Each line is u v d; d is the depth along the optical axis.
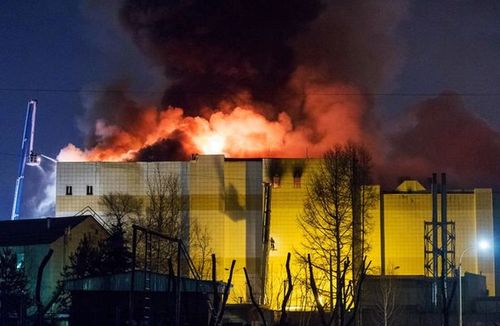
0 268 55.06
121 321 49.72
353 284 51.22
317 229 70.44
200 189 74.12
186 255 39.28
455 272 61.56
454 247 71.00
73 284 50.91
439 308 65.69
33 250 62.56
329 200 70.12
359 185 72.19
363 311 65.94
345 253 70.19
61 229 64.31
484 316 66.00
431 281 66.81
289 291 29.73
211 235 73.31
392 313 63.97
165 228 69.88
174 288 34.22
